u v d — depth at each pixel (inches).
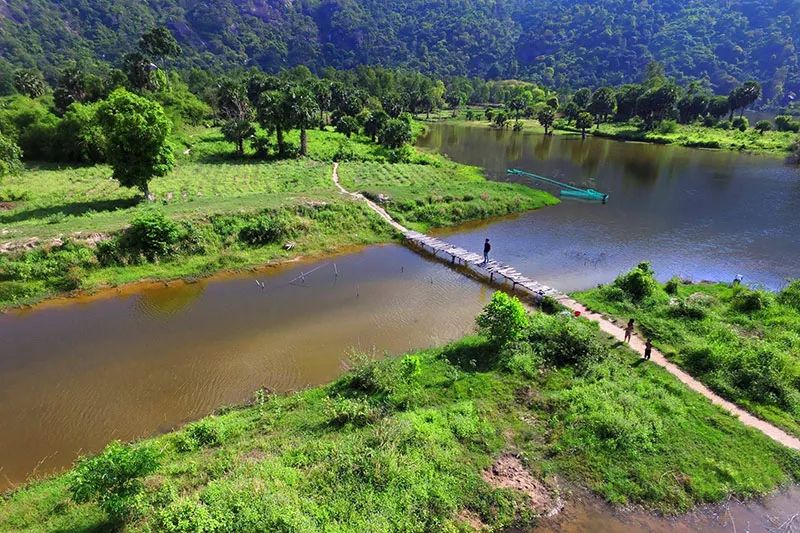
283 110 2504.9
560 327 861.2
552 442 627.5
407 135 3011.8
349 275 1245.1
